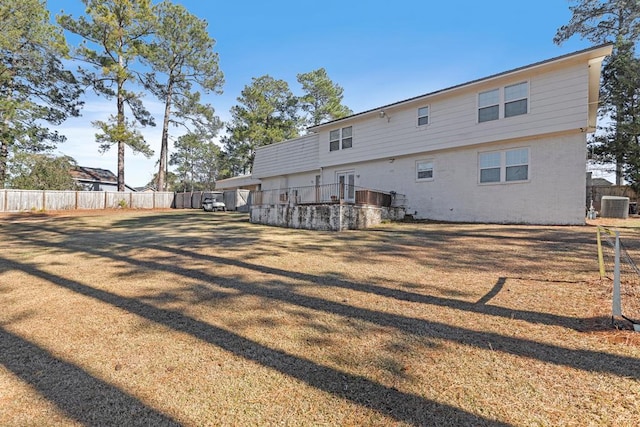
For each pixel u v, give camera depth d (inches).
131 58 1014.4
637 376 94.3
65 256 301.4
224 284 203.2
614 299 129.9
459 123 522.6
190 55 1178.6
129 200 1107.9
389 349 118.1
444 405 86.7
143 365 113.0
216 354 119.1
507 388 92.6
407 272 217.3
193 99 1244.5
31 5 863.7
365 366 107.6
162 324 146.4
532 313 141.9
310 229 474.0
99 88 1032.8
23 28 879.7
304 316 150.9
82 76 1006.4
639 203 683.4
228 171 1843.0
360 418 83.3
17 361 117.3
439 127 547.5
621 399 85.4
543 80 442.3
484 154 506.9
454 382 96.7
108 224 609.0
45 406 92.3
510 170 479.2
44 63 950.4
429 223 505.0
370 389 95.3
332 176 744.3
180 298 179.8
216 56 1230.3
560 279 185.2
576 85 417.4
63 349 125.4
